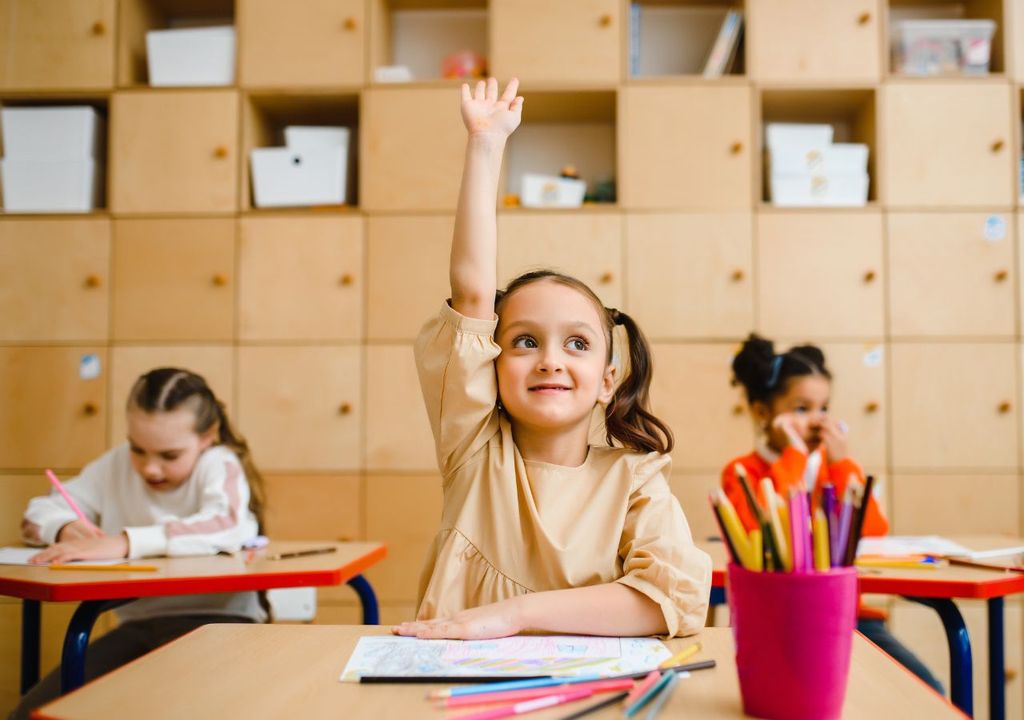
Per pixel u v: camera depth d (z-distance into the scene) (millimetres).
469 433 979
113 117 2670
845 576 611
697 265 2559
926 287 2555
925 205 2568
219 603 1765
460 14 3006
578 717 598
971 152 2578
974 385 2537
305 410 2582
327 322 2600
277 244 2621
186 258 2633
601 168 2957
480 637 805
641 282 2559
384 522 2545
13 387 2619
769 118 2889
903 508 2510
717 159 2578
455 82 2625
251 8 2672
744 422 2518
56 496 1849
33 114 2707
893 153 2582
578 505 965
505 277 2566
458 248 944
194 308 2621
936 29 2648
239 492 1774
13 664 2502
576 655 745
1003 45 2635
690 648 760
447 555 946
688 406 2529
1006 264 2557
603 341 1021
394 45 3004
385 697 637
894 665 742
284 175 2662
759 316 2551
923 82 2590
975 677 2449
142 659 739
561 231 2570
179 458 1800
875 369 2539
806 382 2174
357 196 2865
